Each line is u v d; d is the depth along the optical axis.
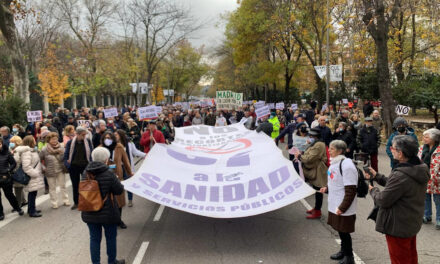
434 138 6.31
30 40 35.31
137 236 6.31
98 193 4.73
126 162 7.42
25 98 20.92
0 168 7.53
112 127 14.33
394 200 3.87
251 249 5.64
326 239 6.04
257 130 10.51
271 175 6.46
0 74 31.89
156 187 6.31
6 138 10.09
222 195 6.15
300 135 8.72
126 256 5.45
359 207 7.87
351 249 4.96
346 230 4.82
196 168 6.84
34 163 7.75
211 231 6.52
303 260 5.22
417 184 3.86
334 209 4.95
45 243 6.18
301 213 7.53
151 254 5.51
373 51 22.31
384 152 15.12
